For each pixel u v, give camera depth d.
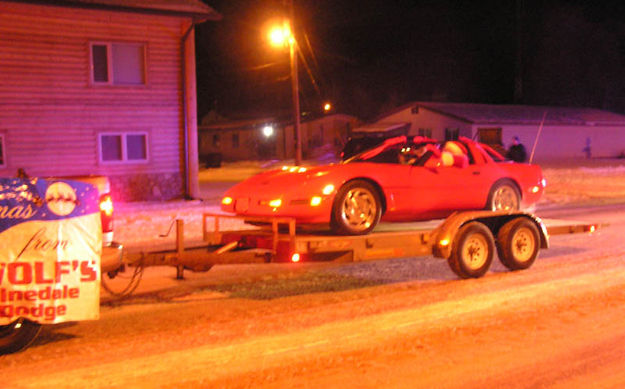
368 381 4.98
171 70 22.30
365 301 7.49
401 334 6.17
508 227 8.96
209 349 5.77
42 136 20.11
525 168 9.64
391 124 49.72
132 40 21.41
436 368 5.27
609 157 52.06
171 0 21.22
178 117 22.58
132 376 5.12
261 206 7.78
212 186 28.08
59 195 5.71
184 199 22.44
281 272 9.27
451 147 9.21
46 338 6.16
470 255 8.55
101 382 4.99
